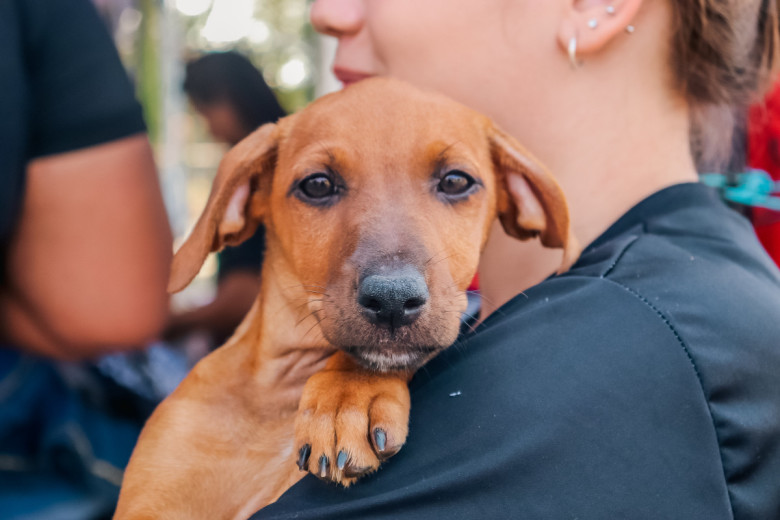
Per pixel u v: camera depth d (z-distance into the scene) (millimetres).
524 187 467
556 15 431
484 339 382
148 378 575
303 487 370
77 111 491
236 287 879
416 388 398
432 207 446
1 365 513
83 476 514
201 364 476
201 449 448
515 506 343
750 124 537
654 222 414
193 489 441
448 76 455
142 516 433
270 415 458
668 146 436
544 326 372
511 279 490
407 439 368
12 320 517
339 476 363
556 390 354
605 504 342
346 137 451
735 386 361
